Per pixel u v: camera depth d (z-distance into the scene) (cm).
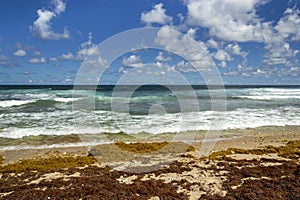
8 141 1586
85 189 884
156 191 873
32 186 930
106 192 857
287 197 827
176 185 934
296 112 2673
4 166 1170
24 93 5025
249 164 1175
